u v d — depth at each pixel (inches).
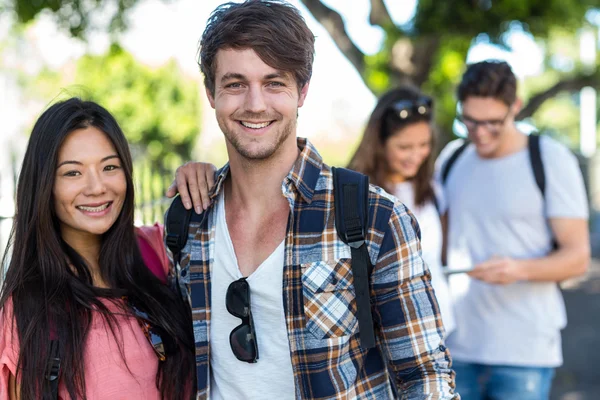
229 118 77.9
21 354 80.3
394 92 128.7
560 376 264.8
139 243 97.8
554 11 284.2
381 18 281.6
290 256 78.1
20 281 84.1
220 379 82.1
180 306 91.5
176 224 85.5
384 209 77.4
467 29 266.8
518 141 129.2
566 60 568.1
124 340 85.1
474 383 133.3
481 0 264.2
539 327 126.3
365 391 78.3
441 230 136.3
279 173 80.4
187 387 88.0
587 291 470.6
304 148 80.8
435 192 135.6
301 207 78.9
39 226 85.9
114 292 88.0
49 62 853.8
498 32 270.7
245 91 77.0
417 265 77.6
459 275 133.0
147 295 89.4
